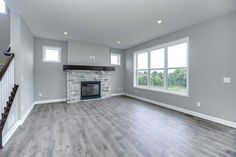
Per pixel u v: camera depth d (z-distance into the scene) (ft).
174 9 9.38
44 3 8.59
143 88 19.31
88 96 19.60
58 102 17.84
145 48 18.85
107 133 8.68
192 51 12.51
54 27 13.04
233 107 9.71
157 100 16.80
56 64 18.04
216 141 7.68
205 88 11.49
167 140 7.80
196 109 12.26
